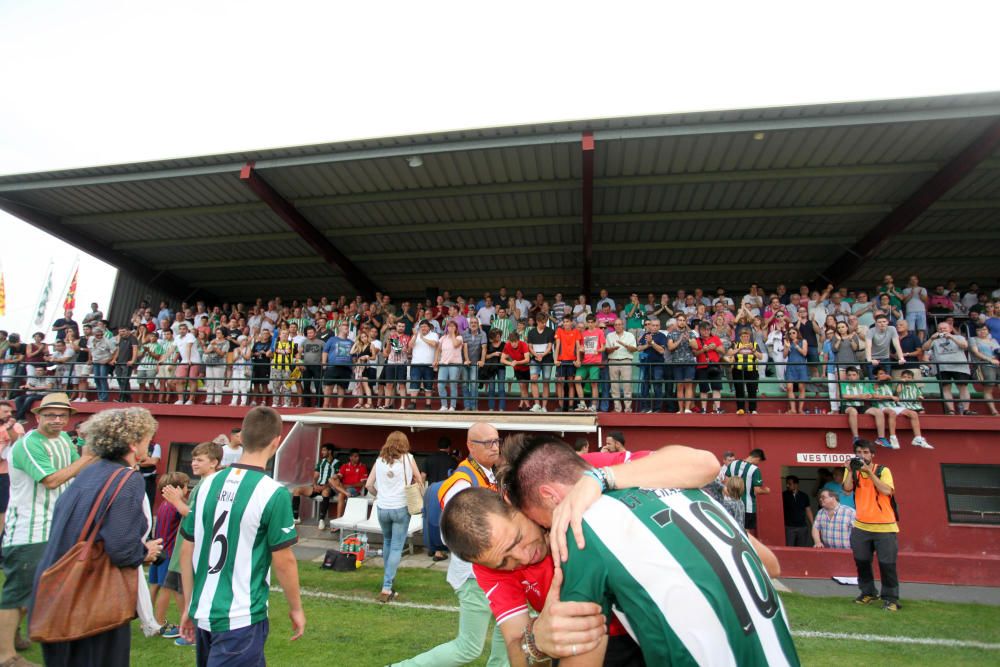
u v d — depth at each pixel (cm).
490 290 1889
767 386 1214
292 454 1058
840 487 949
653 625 143
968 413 1074
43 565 330
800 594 751
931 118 934
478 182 1264
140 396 1439
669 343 1110
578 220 1423
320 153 1145
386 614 614
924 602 714
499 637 406
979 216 1350
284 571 329
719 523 167
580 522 159
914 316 1272
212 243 1628
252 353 1406
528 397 1125
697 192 1277
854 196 1270
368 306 1516
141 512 349
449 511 202
